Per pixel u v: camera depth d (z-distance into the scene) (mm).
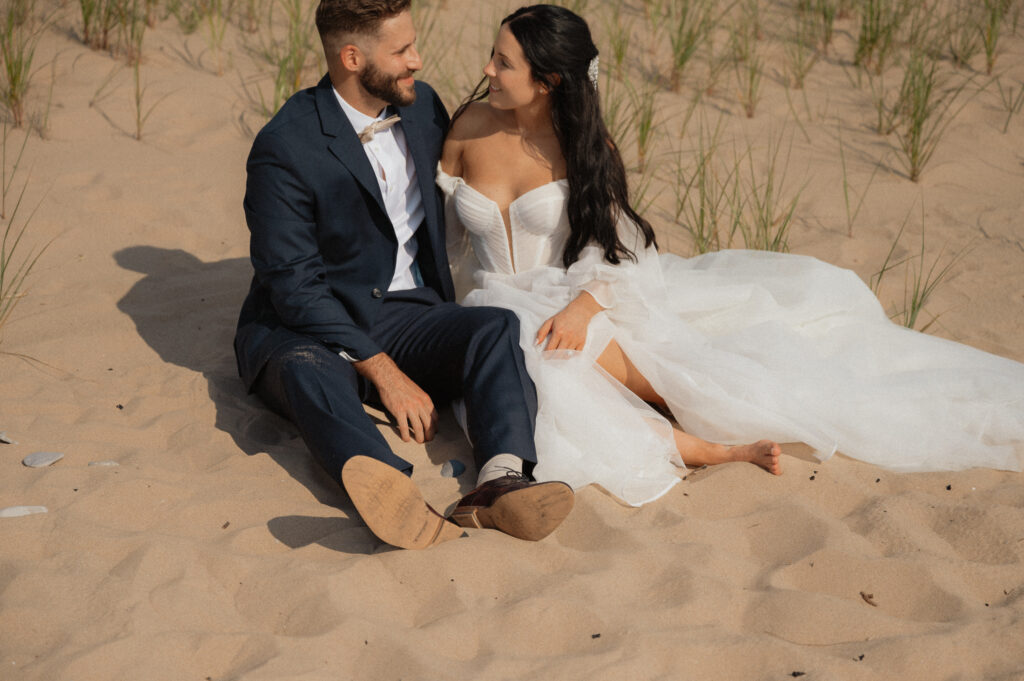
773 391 3355
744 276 3883
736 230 5145
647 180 5562
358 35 3219
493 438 3018
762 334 3561
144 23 6676
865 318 3855
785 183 5590
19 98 5469
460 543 2750
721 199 5410
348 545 2801
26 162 5168
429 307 3531
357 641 2391
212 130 5688
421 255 3648
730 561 2771
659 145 5945
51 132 5469
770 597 2600
